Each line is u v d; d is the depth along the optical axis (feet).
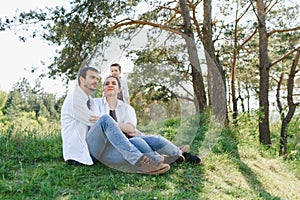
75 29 34.73
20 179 12.24
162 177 13.43
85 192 11.51
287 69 48.42
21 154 15.10
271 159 24.52
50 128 21.33
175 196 12.02
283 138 33.09
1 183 11.48
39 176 12.48
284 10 45.52
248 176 17.62
